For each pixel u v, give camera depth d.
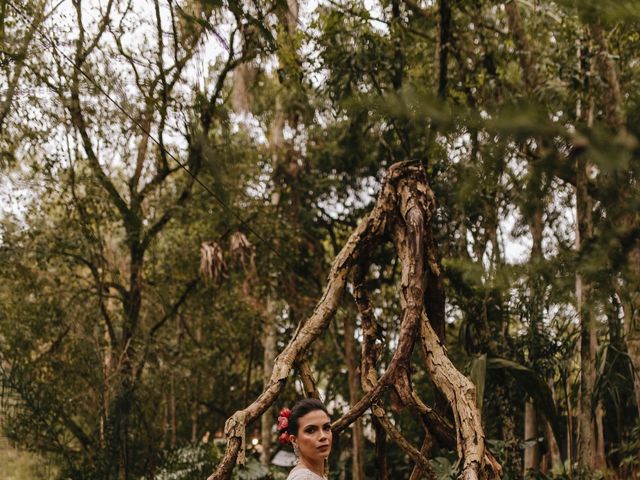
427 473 2.93
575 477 6.57
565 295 1.51
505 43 7.12
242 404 13.10
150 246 9.90
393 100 1.05
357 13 7.32
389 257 10.73
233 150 9.10
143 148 8.77
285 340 11.89
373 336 3.43
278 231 9.92
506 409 6.50
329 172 11.05
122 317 9.38
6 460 9.08
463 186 1.28
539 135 1.01
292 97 9.57
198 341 11.89
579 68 6.26
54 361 9.04
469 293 6.23
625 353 6.14
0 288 8.91
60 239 8.58
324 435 2.46
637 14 0.94
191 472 9.48
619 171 1.14
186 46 6.73
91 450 9.23
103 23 7.01
